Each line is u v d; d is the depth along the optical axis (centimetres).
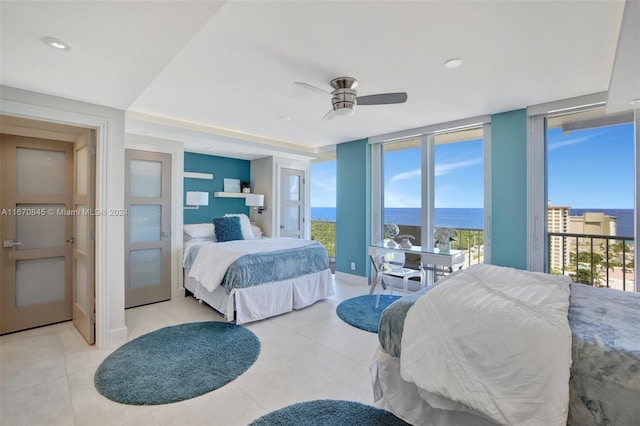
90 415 184
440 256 379
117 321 282
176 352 262
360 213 513
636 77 202
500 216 363
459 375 141
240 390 210
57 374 227
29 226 314
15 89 229
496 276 212
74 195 327
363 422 177
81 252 301
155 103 328
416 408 174
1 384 214
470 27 187
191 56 224
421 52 218
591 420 117
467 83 273
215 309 368
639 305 177
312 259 403
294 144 549
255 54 221
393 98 257
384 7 167
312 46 209
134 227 387
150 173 402
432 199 441
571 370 124
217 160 558
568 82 271
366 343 285
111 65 194
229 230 464
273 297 353
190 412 187
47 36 160
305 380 222
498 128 362
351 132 463
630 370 115
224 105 335
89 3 132
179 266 427
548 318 142
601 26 184
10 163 303
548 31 191
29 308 312
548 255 345
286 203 591
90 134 273
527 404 124
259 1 161
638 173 282
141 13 140
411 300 190
